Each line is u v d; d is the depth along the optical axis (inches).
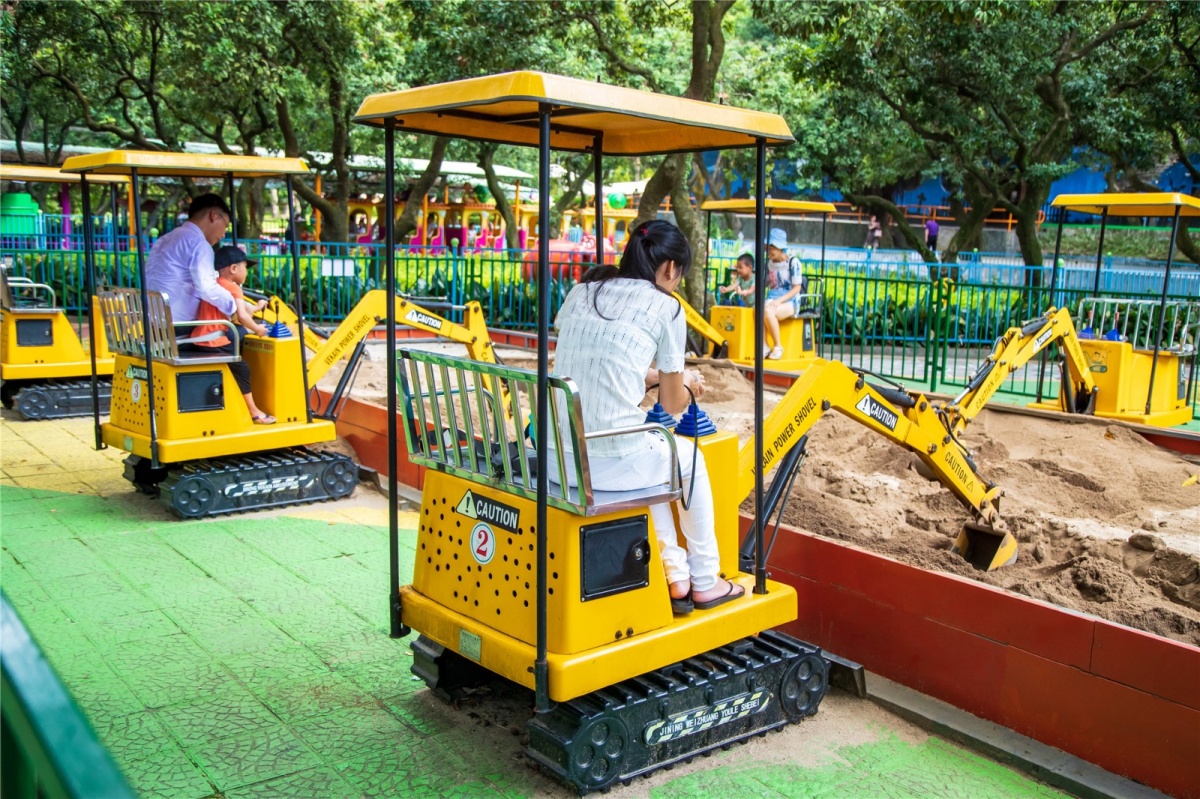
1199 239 695.7
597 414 132.5
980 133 614.9
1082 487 267.7
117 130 708.7
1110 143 616.4
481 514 137.7
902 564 165.5
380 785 133.4
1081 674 142.0
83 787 38.1
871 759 145.2
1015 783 139.5
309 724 149.2
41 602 193.0
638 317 133.8
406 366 147.3
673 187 546.0
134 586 203.2
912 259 933.2
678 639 136.6
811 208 490.9
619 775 133.9
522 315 614.9
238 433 256.1
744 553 163.6
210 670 166.1
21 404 354.3
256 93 614.2
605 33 597.0
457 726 150.2
